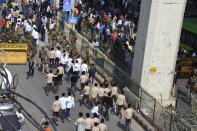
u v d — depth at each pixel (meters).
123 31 31.50
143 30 20.12
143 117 19.48
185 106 21.12
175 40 20.42
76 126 17.25
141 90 20.00
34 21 30.89
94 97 19.91
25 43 25.70
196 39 27.20
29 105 19.56
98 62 24.98
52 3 35.53
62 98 18.08
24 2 36.62
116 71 22.89
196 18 27.39
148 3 19.52
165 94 21.33
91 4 37.06
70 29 28.67
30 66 22.86
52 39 27.94
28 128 16.98
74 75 21.33
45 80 23.20
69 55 23.38
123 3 36.16
